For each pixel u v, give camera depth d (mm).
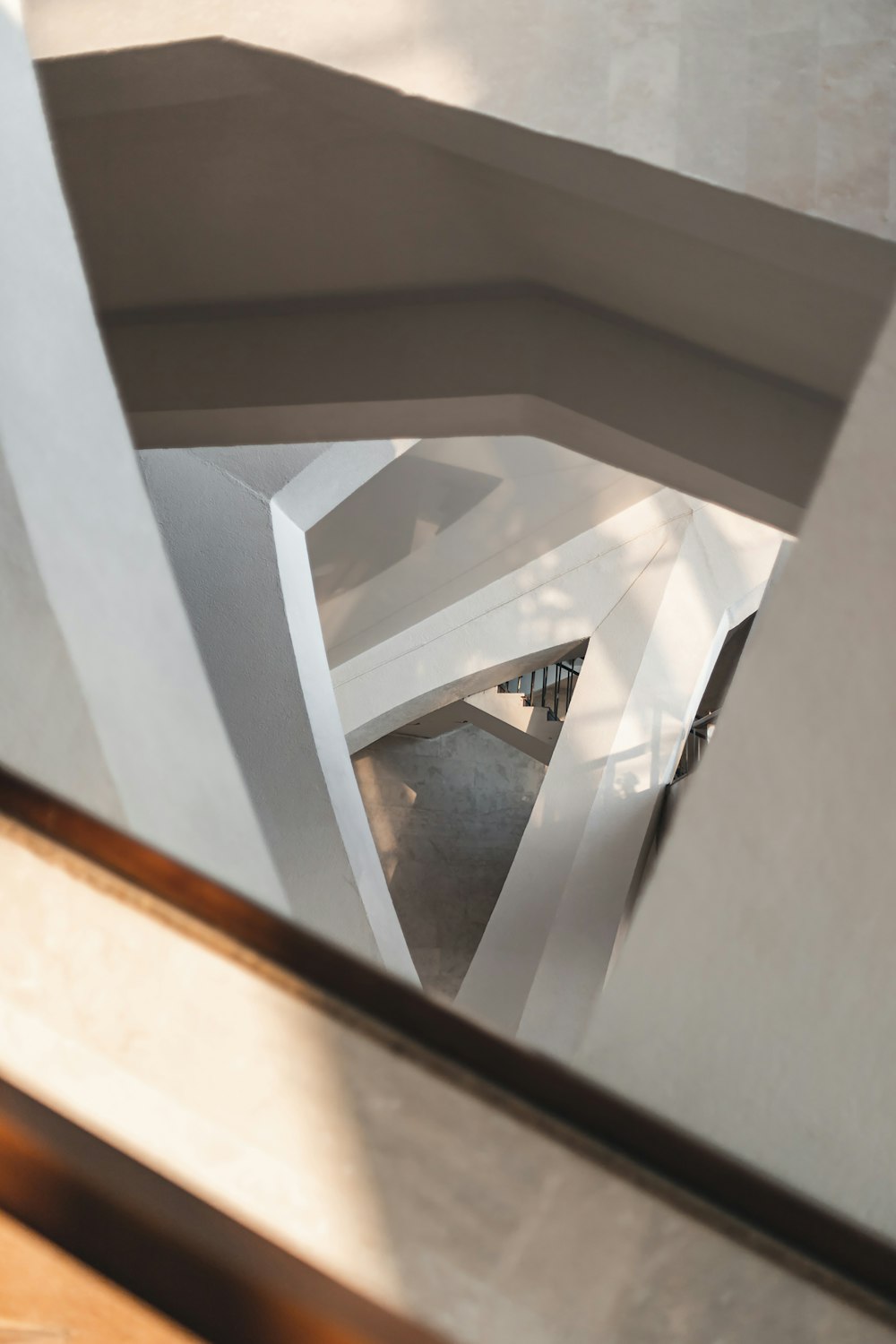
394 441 6898
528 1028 9953
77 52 2713
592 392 4145
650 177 2375
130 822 765
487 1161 685
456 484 11453
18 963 712
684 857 835
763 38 2307
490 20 2443
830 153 2250
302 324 4527
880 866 841
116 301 4637
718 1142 796
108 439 1055
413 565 12203
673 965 828
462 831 18688
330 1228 652
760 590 10828
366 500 11570
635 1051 814
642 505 11172
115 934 720
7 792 760
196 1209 641
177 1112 671
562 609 11375
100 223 4074
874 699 884
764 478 3910
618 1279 661
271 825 6441
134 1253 617
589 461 10938
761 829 854
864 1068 821
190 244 4191
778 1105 812
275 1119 678
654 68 2342
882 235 2227
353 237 4039
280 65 2621
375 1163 674
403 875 18391
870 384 935
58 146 3525
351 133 3371
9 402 914
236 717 6492
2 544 843
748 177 2277
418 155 3449
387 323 4438
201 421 4785
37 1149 641
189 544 6535
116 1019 698
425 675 12062
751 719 867
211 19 2604
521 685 14336
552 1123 697
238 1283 621
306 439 4969
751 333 3518
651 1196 679
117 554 962
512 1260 658
